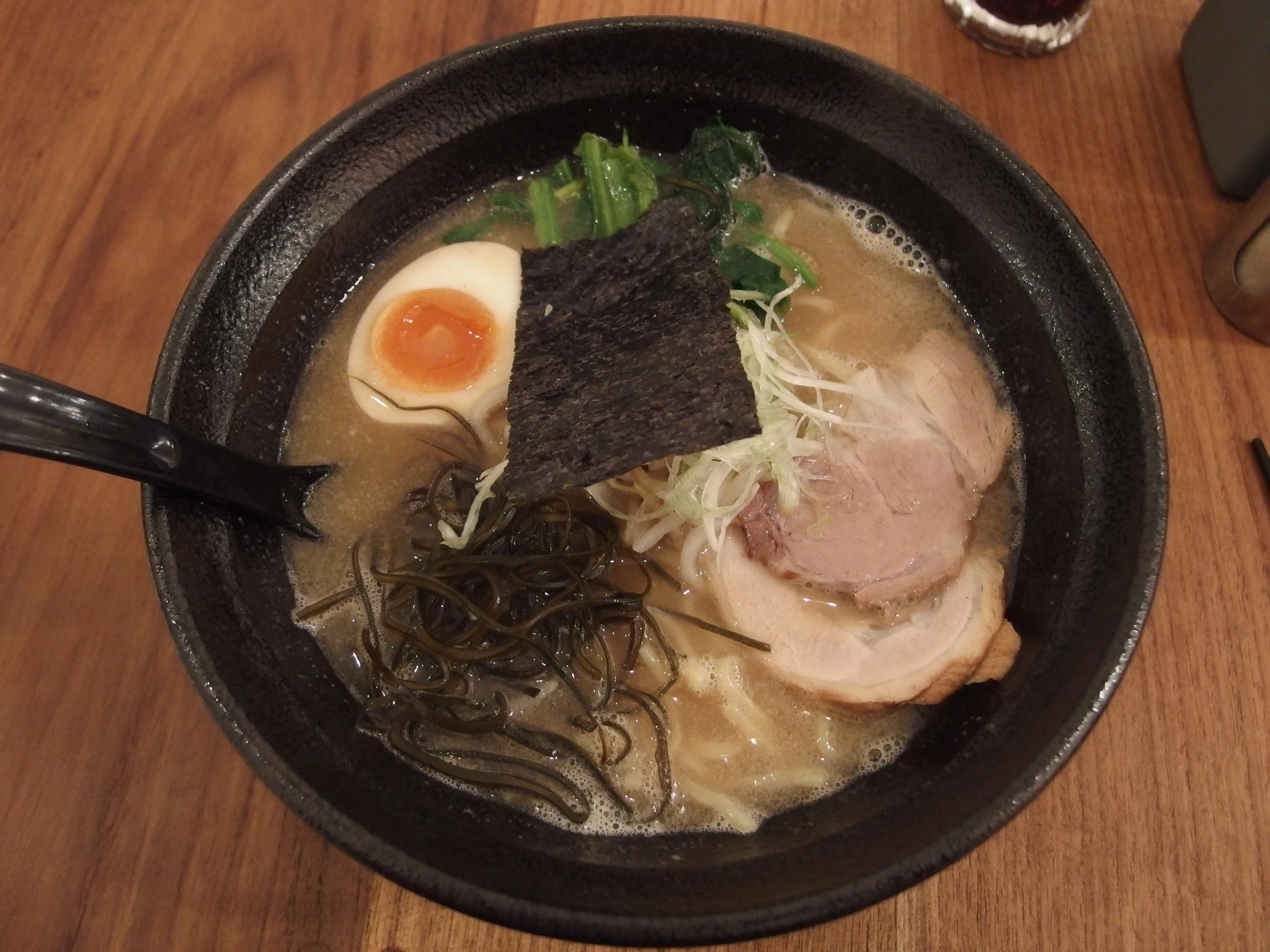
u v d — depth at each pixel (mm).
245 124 277
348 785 186
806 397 239
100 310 258
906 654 213
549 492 195
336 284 249
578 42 234
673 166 267
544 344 209
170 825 213
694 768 213
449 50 282
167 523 190
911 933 204
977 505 228
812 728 217
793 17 282
